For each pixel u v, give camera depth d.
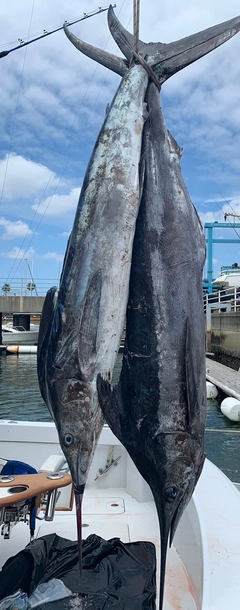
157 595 2.17
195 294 1.70
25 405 15.22
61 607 2.04
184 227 1.74
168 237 1.71
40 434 3.78
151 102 1.88
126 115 1.83
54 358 1.70
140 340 1.66
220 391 13.52
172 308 1.65
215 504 2.45
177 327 1.64
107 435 3.75
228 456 7.89
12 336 33.75
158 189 1.76
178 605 2.11
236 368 19.22
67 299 1.68
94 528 3.06
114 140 1.79
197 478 1.66
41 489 2.24
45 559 2.37
